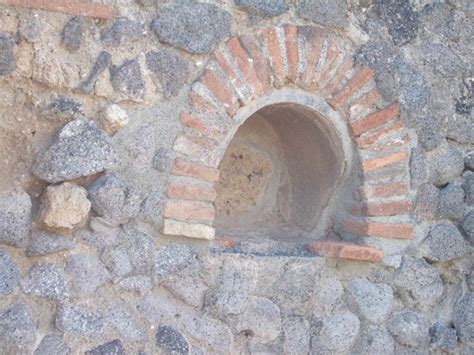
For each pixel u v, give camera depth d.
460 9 3.43
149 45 2.88
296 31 3.10
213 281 2.97
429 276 3.33
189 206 2.92
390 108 3.26
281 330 3.07
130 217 2.86
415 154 3.31
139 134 2.87
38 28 2.72
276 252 3.14
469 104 3.43
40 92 2.75
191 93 2.94
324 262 3.15
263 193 3.41
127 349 2.83
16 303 2.70
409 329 3.28
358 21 3.22
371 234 3.21
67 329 2.74
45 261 2.75
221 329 2.97
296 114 3.22
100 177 2.82
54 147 2.75
